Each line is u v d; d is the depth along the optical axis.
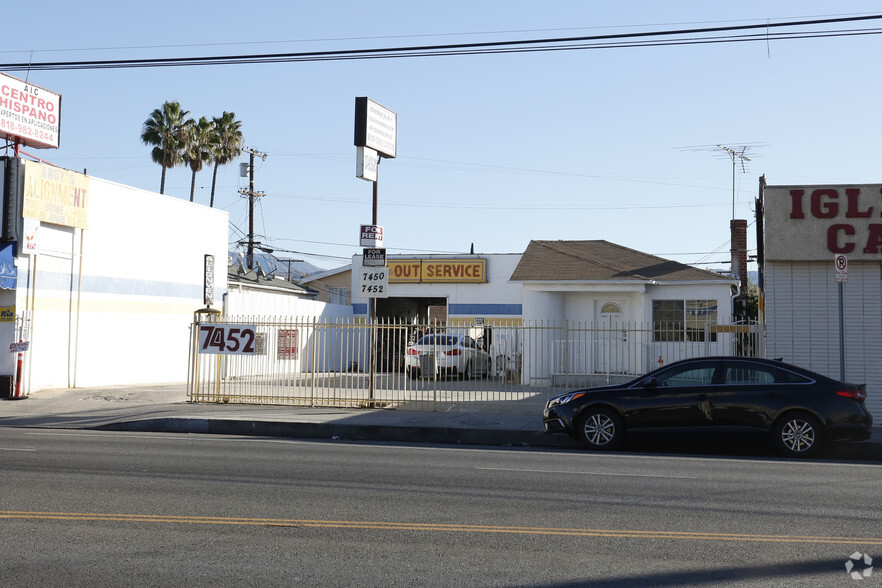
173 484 10.02
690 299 27.77
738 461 13.36
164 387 24.34
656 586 6.10
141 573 6.29
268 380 21.84
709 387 14.38
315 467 11.69
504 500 9.30
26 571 6.32
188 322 28.98
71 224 22.86
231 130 56.25
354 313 40.25
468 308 38.91
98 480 10.23
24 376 21.44
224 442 14.95
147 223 26.67
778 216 18.39
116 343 25.22
